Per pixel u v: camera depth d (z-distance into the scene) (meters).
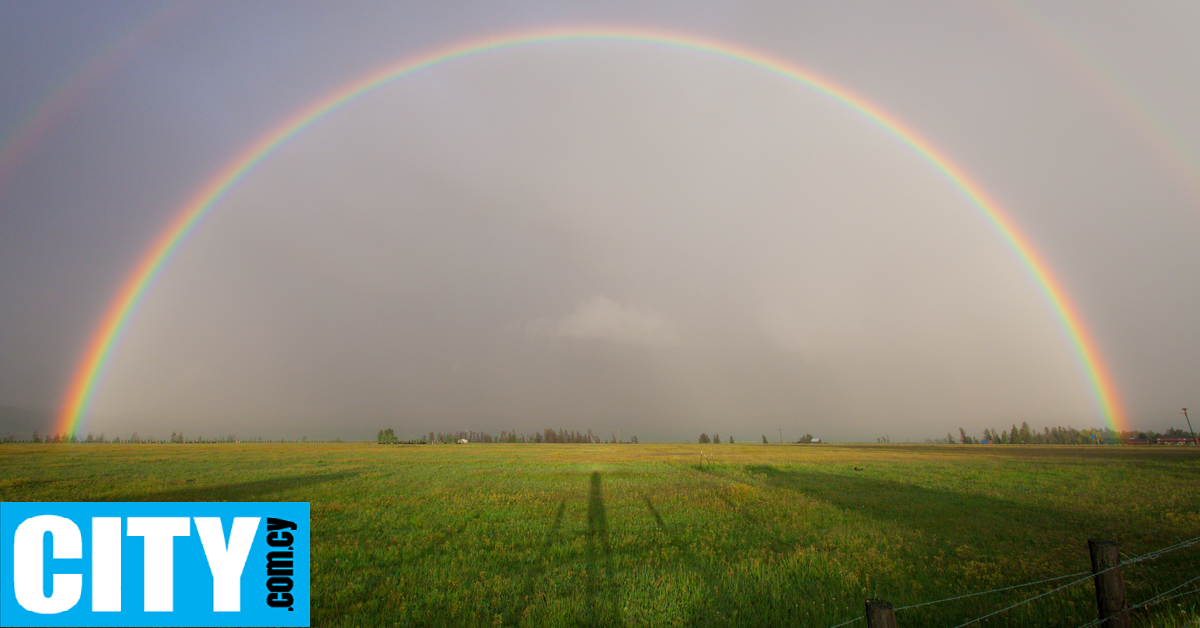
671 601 10.23
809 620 9.43
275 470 40.16
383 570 12.56
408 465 48.22
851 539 15.29
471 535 16.02
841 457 66.62
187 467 42.53
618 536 15.88
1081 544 14.70
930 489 27.78
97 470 38.31
